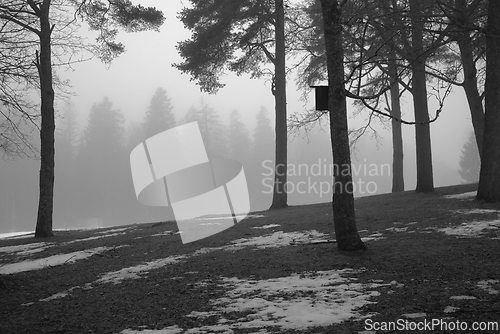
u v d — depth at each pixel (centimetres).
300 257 1038
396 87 3008
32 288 966
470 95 1948
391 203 1902
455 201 1684
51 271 1166
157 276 974
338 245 1063
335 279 827
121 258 1259
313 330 541
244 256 1118
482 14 1552
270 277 884
